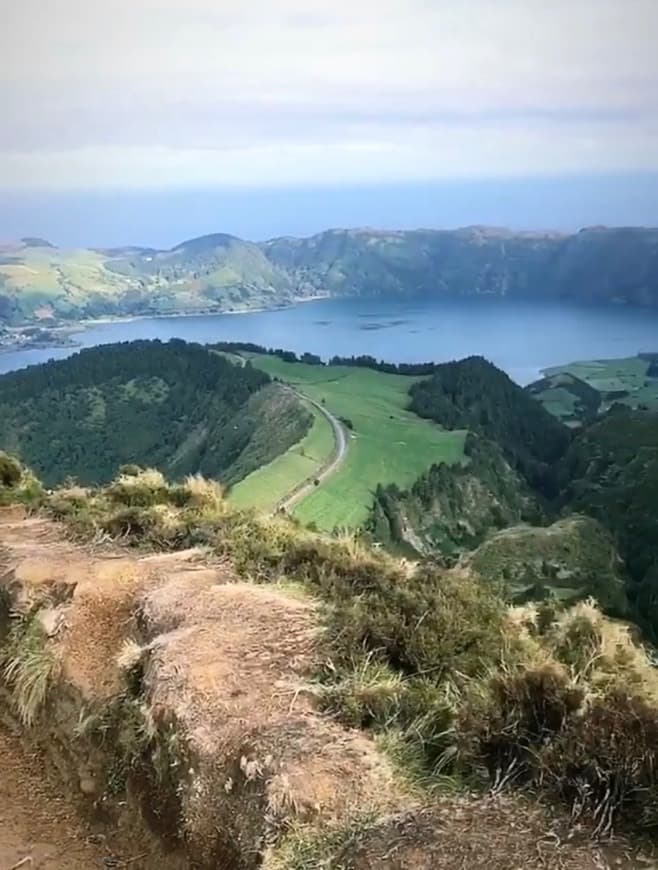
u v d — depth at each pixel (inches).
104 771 219.8
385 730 179.6
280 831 156.8
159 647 225.9
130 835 202.7
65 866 202.4
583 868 131.0
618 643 201.9
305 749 174.1
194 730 189.5
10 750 250.4
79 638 259.6
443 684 193.6
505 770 159.5
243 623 235.0
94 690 237.8
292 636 224.7
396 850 139.6
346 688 193.8
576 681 174.1
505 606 240.8
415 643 205.8
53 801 227.5
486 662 197.8
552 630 217.8
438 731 175.9
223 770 179.0
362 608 229.0
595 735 151.9
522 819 144.6
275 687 199.9
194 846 176.6
